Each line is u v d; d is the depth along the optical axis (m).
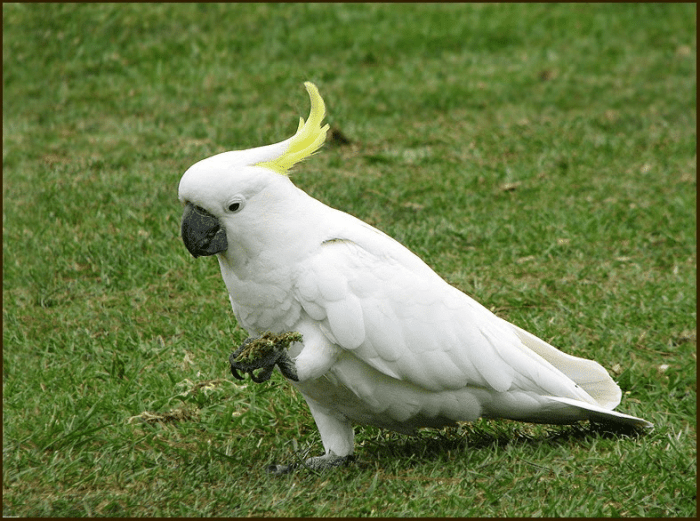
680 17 24.33
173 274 11.70
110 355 9.83
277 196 6.61
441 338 6.84
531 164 15.84
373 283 6.74
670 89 20.09
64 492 7.27
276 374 9.27
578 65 21.44
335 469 7.38
